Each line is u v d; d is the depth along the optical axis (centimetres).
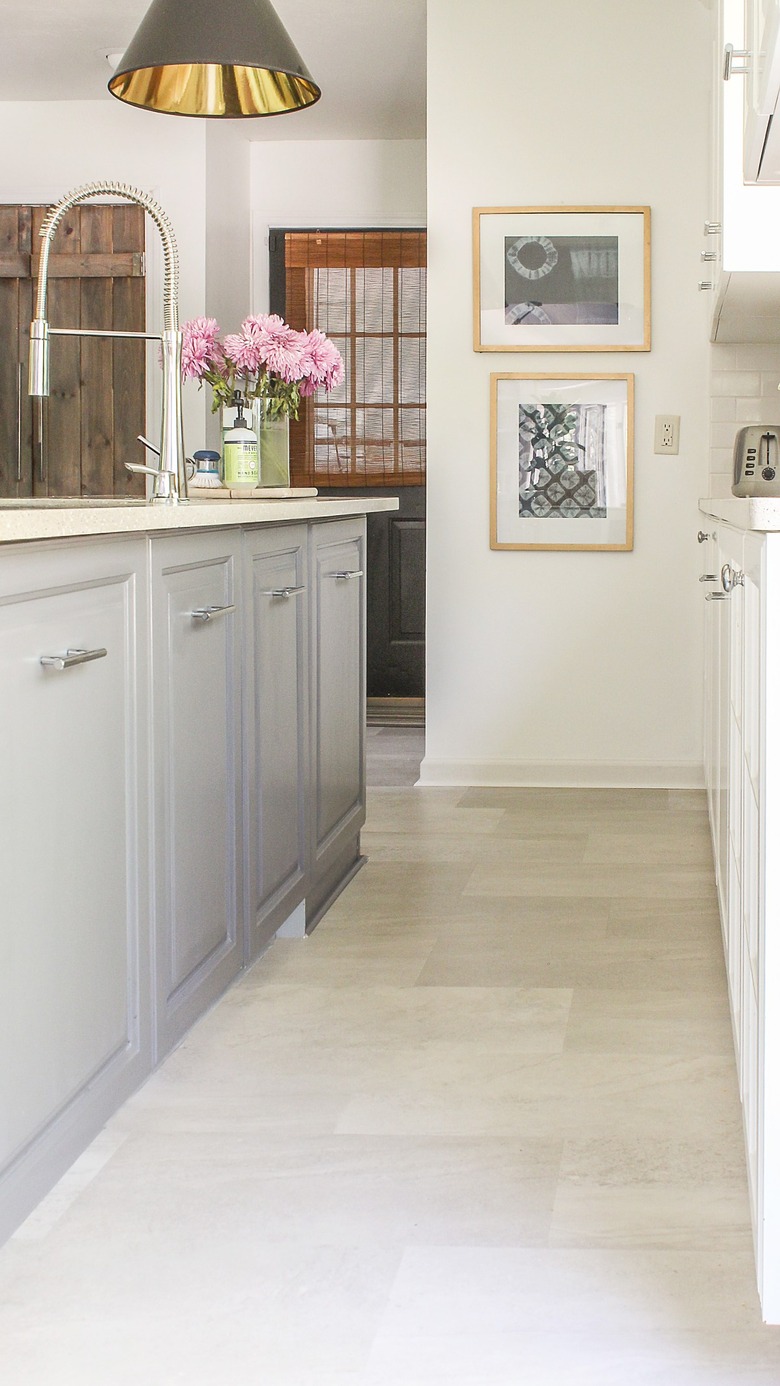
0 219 563
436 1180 183
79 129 567
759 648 150
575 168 454
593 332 457
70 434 568
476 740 477
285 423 342
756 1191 150
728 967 250
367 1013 250
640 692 468
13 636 154
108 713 185
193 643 221
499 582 470
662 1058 228
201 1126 202
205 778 230
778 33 161
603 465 461
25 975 160
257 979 270
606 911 317
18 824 156
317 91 272
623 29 448
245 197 630
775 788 140
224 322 598
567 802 445
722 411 452
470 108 455
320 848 316
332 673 326
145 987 203
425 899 329
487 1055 229
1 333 565
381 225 632
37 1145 166
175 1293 155
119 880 192
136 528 180
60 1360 142
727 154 284
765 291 319
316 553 307
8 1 453
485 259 458
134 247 560
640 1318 150
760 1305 149
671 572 463
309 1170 187
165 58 249
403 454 652
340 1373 139
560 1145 194
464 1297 154
